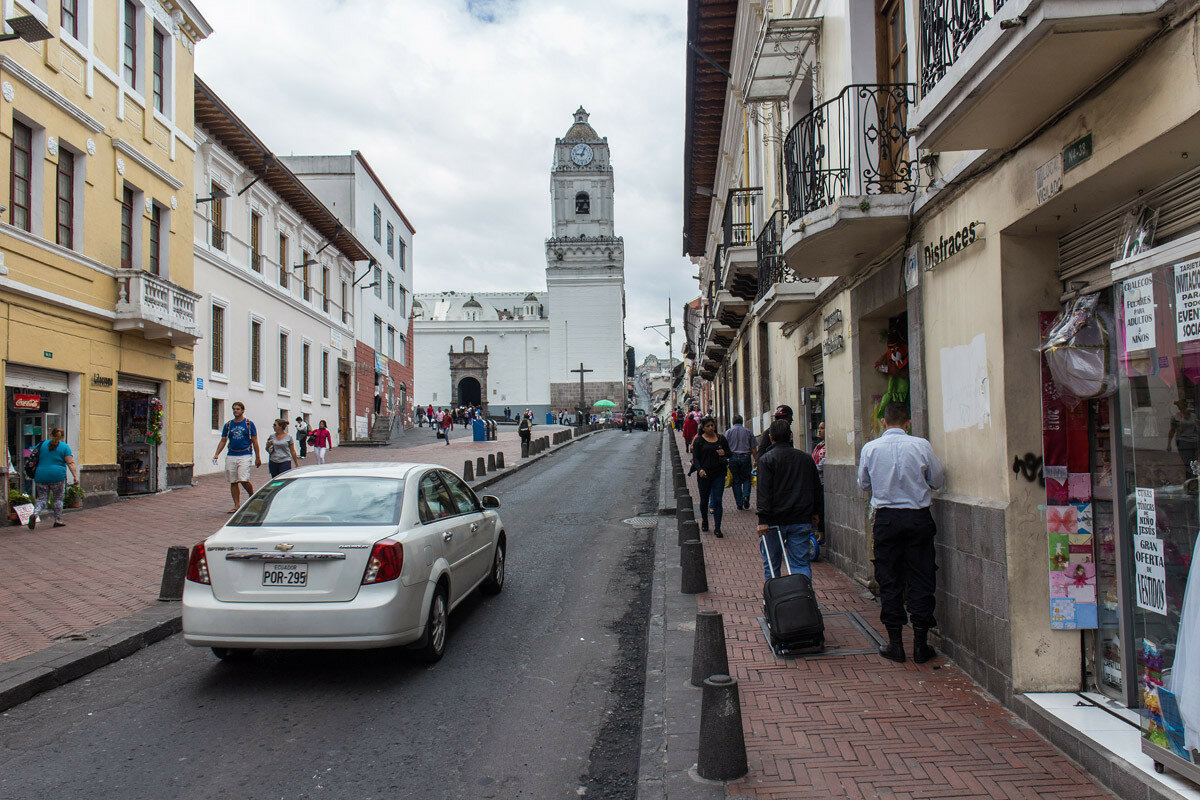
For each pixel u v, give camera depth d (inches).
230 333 971.3
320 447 911.7
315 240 1300.4
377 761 183.8
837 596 315.0
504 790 169.9
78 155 609.0
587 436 1898.4
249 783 172.6
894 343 329.4
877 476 237.5
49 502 538.0
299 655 266.1
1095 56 150.7
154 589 344.5
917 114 197.3
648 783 163.6
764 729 187.3
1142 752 154.9
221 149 930.1
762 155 554.9
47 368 568.7
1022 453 197.2
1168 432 155.9
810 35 369.7
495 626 297.9
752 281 564.7
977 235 211.5
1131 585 176.4
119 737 198.1
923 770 164.1
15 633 274.1
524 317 3563.0
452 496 310.7
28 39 458.0
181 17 754.8
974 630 216.8
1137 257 160.4
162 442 722.2
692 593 327.9
